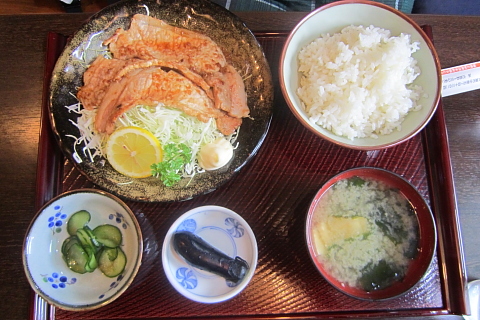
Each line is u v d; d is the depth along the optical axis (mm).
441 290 371
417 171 396
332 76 379
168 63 403
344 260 360
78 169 376
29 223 370
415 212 365
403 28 382
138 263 337
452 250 374
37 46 414
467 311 358
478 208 391
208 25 408
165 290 363
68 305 329
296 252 373
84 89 392
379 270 357
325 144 398
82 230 366
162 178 368
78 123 393
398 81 376
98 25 398
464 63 418
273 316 360
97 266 360
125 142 375
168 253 358
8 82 407
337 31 403
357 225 365
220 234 375
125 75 397
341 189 374
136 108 412
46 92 395
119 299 360
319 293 365
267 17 426
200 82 399
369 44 375
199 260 350
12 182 385
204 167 384
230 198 386
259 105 393
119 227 369
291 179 391
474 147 404
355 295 341
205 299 337
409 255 359
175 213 379
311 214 356
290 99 357
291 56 383
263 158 396
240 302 364
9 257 367
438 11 488
